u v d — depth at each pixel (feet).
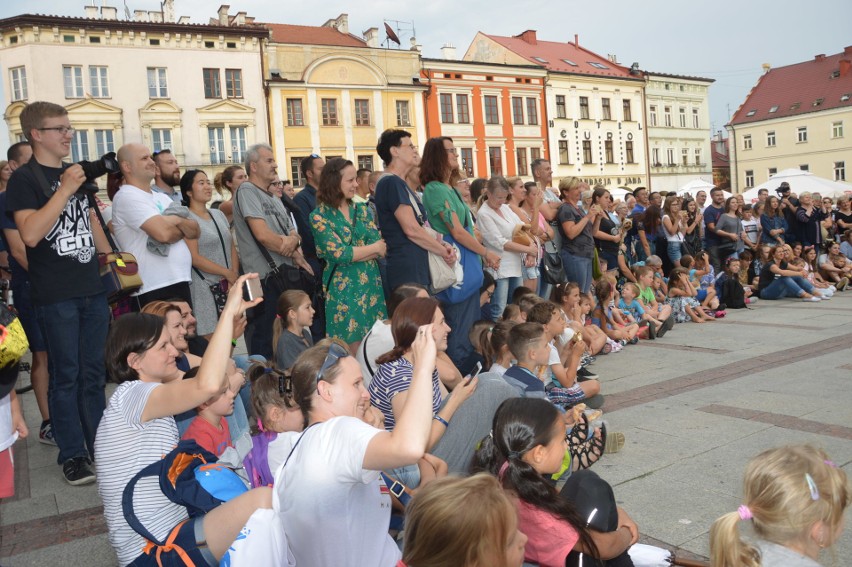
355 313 17.97
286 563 7.71
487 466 9.32
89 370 15.38
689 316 35.76
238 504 8.23
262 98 109.60
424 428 6.88
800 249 44.06
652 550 10.17
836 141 181.68
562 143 145.28
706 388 21.50
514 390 12.55
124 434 9.12
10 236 15.25
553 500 8.55
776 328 32.12
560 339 21.08
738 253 43.57
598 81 150.71
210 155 106.83
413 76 122.93
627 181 156.87
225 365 8.67
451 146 19.76
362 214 18.37
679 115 169.27
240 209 18.40
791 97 192.85
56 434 15.08
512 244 23.99
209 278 18.52
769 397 20.07
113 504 8.98
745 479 7.60
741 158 201.36
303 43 112.27
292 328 16.60
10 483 10.75
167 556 8.23
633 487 13.97
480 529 6.14
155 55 103.14
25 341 10.35
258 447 10.50
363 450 7.06
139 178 16.65
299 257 18.83
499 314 24.47
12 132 99.25
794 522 7.09
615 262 32.76
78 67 99.30
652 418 18.56
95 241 15.92
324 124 114.73
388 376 12.30
